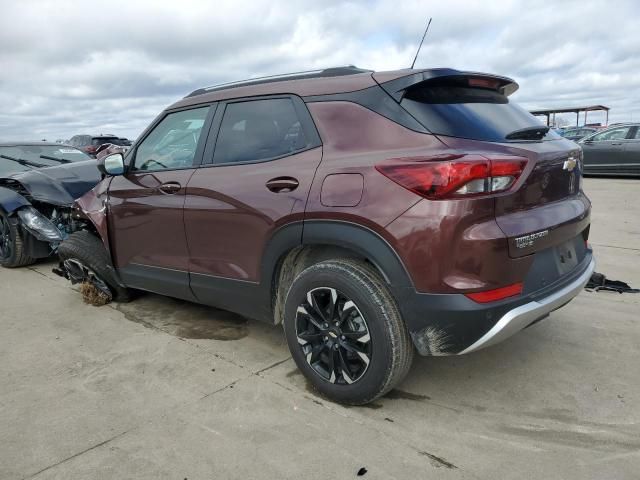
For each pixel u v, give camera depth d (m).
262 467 2.19
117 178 3.88
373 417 2.54
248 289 2.97
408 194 2.24
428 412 2.58
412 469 2.15
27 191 5.45
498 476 2.10
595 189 11.26
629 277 4.70
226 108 3.19
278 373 3.04
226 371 3.08
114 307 4.32
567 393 2.72
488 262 2.18
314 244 2.62
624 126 13.20
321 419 2.54
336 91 2.68
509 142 2.45
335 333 2.59
